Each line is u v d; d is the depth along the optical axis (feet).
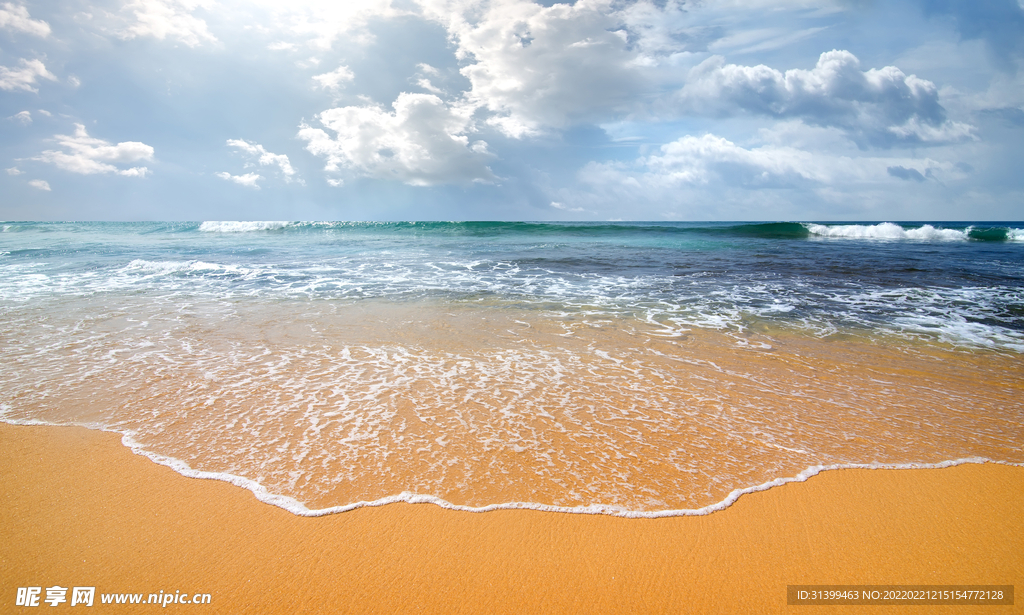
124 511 7.89
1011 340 17.79
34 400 11.84
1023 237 70.08
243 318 20.10
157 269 34.88
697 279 32.09
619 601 6.40
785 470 9.21
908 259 45.19
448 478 8.75
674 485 8.68
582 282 30.53
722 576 6.82
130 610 6.10
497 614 6.17
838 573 6.88
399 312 21.44
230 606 6.20
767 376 13.94
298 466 9.07
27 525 7.57
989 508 8.21
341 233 89.61
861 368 14.73
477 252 50.49
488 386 12.90
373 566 6.86
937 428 10.91
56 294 25.35
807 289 28.25
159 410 11.31
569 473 8.96
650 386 13.07
